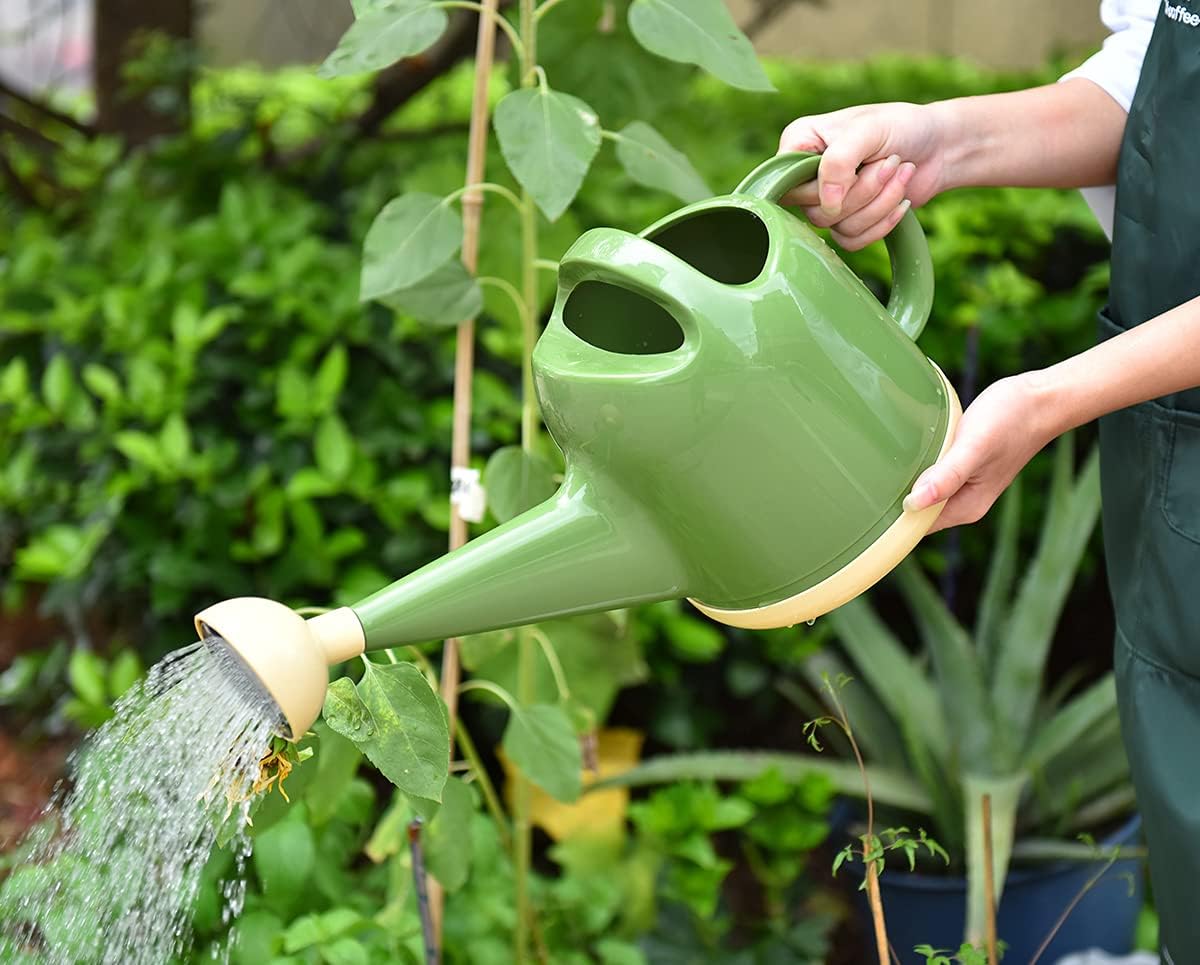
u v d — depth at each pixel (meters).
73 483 2.40
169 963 1.28
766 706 2.32
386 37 1.17
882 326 0.86
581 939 1.67
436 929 1.43
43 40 3.83
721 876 1.71
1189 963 1.06
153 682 0.90
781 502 0.83
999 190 2.60
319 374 2.15
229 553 2.16
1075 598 2.53
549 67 1.45
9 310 2.59
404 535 2.16
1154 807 1.05
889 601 2.56
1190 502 1.00
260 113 3.11
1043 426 0.86
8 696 2.40
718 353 0.79
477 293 1.30
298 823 1.41
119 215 2.73
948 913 1.70
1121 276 1.07
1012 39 4.69
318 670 0.80
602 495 0.85
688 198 1.25
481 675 1.64
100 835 0.97
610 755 2.15
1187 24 0.97
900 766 1.89
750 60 1.13
